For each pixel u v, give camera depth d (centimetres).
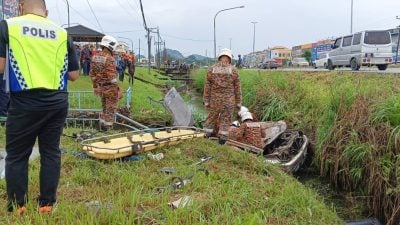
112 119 895
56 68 374
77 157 602
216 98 842
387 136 707
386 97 823
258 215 407
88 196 450
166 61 6262
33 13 374
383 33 2180
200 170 568
